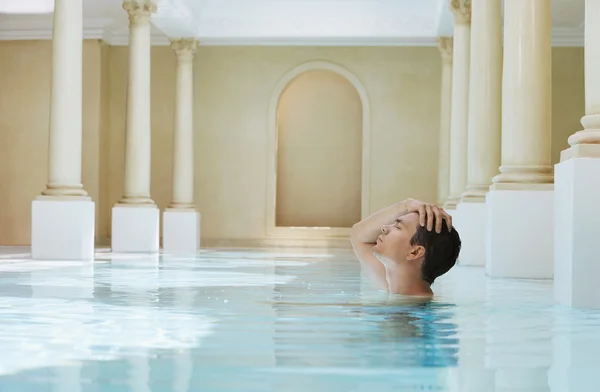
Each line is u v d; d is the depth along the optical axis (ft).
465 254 41.52
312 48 77.46
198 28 70.23
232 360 11.23
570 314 18.15
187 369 10.53
